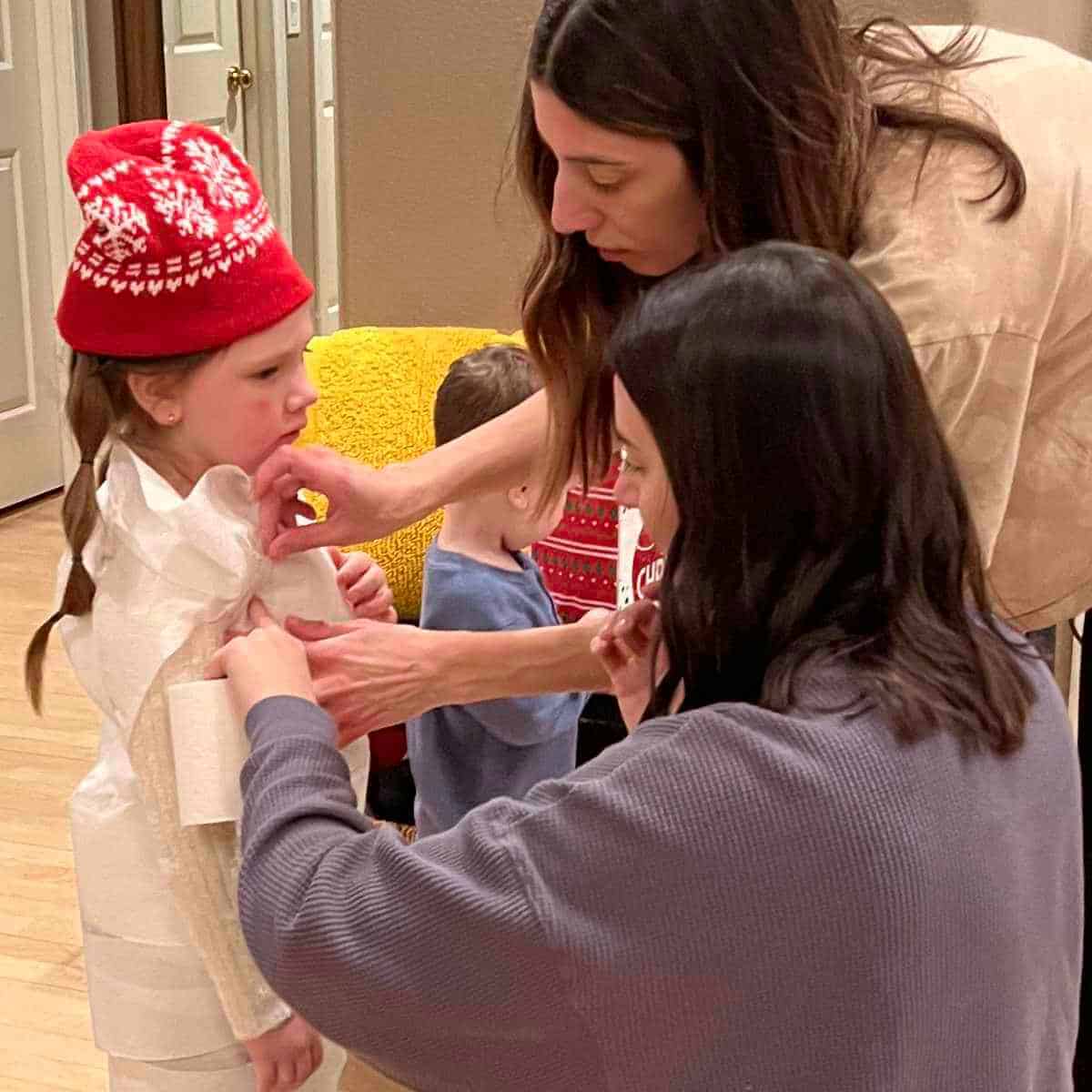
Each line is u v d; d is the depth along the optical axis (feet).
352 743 4.93
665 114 3.73
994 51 4.43
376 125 9.27
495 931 2.96
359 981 3.08
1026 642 3.53
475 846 3.07
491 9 8.90
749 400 3.00
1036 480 4.43
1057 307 4.13
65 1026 7.57
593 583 7.00
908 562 3.09
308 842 3.29
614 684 4.29
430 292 9.48
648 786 2.95
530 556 7.11
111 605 4.35
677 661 3.19
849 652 3.04
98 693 4.52
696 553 3.10
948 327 3.76
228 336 4.34
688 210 3.94
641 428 3.20
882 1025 2.90
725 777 2.92
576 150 3.88
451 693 4.55
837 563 3.07
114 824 4.57
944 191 3.86
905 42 4.29
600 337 4.79
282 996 3.27
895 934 2.89
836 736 2.93
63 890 8.74
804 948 2.89
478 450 5.11
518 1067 3.05
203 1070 4.68
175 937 4.56
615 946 2.92
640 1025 2.95
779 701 3.01
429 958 3.03
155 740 4.28
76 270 4.33
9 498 15.01
